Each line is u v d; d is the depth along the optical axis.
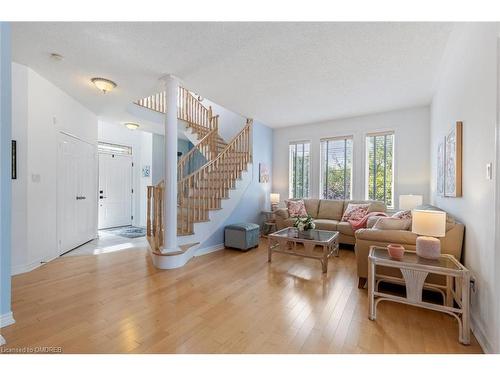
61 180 3.86
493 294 1.64
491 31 1.77
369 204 4.80
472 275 2.06
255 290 2.71
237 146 5.16
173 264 3.38
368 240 2.70
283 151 6.28
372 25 2.26
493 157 1.70
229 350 1.70
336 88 3.77
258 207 5.79
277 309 2.28
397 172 4.84
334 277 3.13
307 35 2.41
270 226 5.79
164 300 2.44
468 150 2.25
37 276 3.01
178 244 3.76
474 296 1.99
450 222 2.38
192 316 2.14
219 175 4.73
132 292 2.61
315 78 3.41
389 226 2.77
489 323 1.70
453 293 2.17
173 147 3.39
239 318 2.12
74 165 4.23
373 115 5.10
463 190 2.38
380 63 2.98
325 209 5.36
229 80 3.46
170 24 2.21
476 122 2.05
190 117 6.01
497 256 1.59
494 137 1.69
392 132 4.92
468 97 2.25
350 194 5.42
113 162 6.68
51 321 2.03
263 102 4.39
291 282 2.95
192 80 3.46
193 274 3.18
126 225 6.97
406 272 2.06
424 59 2.88
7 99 1.89
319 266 3.56
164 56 2.78
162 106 5.58
